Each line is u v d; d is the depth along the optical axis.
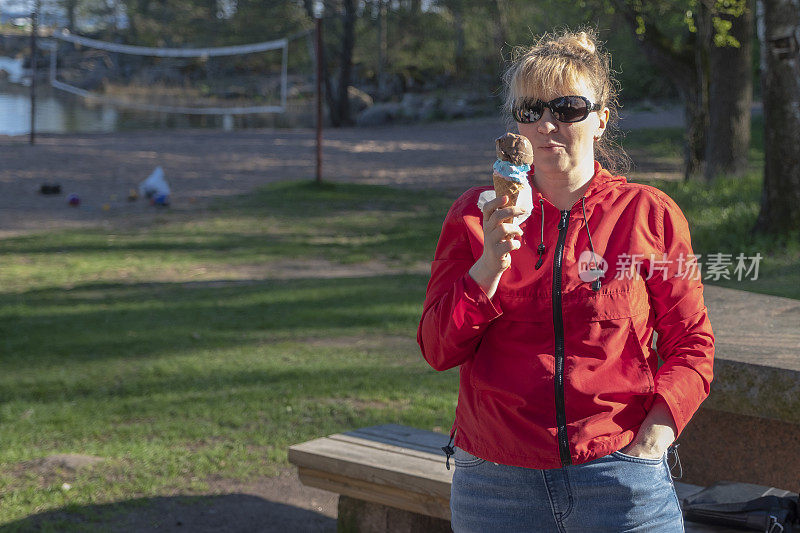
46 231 15.75
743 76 18.25
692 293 1.99
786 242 11.20
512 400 1.93
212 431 5.82
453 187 22.48
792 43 11.32
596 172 2.07
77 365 7.59
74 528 4.26
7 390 6.79
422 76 58.78
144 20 70.88
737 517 2.84
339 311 9.70
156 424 5.97
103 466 5.14
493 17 47.72
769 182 11.73
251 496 4.83
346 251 14.15
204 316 9.55
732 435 3.94
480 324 1.92
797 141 11.45
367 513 3.72
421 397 6.58
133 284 11.45
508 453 1.93
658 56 19.72
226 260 13.23
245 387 6.90
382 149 31.58
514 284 1.96
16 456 5.28
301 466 3.79
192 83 64.75
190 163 26.44
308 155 29.39
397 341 8.49
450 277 2.05
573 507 1.90
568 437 1.88
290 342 8.41
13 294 10.71
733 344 3.63
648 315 1.99
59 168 24.20
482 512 2.00
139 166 25.25
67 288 11.14
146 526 4.36
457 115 47.19
